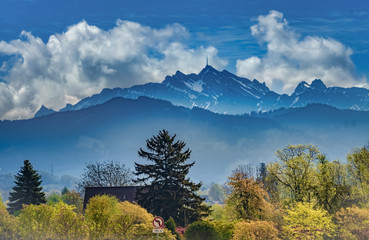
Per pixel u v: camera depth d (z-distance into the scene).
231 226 40.62
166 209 54.16
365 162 53.34
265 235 34.62
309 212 38.25
